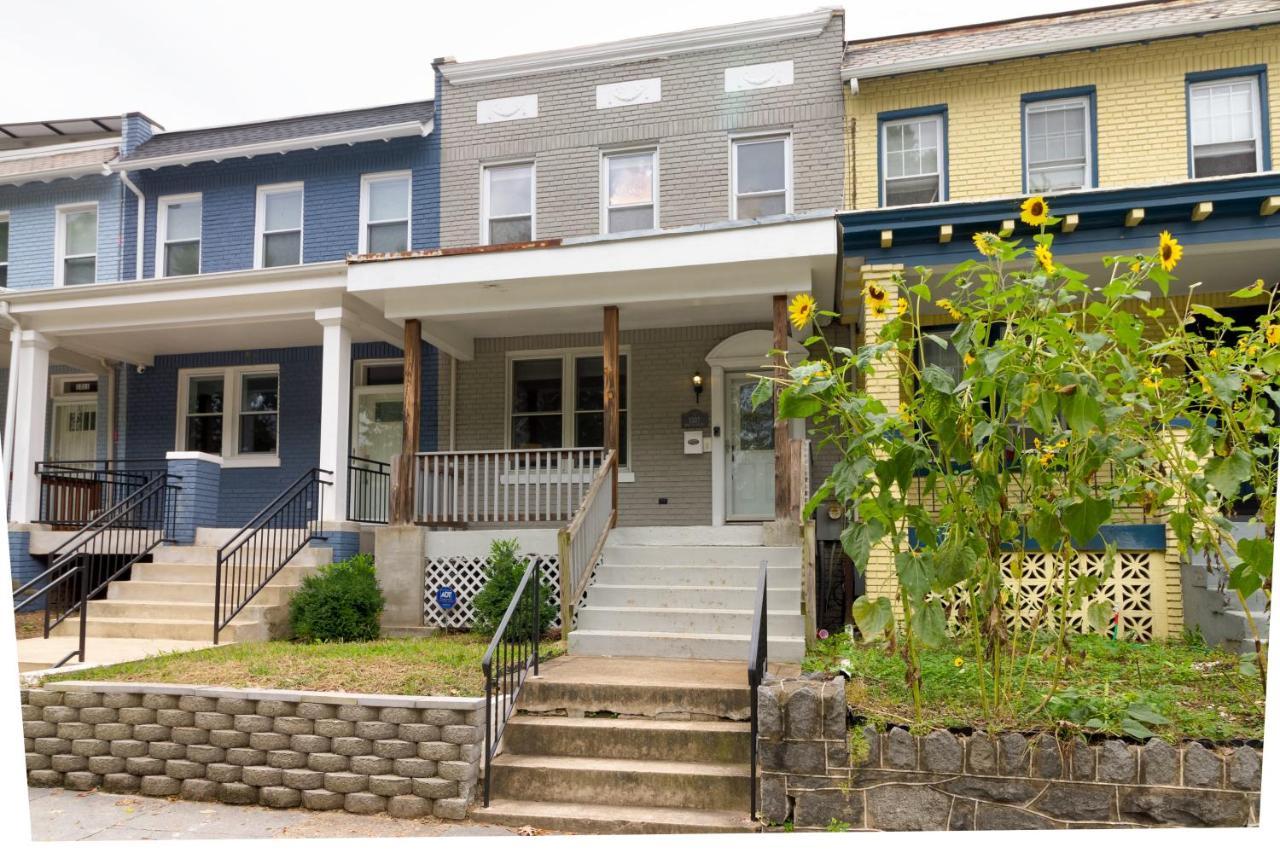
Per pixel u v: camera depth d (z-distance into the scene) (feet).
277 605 30.76
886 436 16.39
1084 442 15.94
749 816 16.40
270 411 44.50
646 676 21.04
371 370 43.73
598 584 28.07
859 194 37.60
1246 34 34.53
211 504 37.83
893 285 29.86
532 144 41.86
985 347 15.19
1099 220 28.30
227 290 36.52
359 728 18.39
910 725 15.90
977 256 29.35
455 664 23.35
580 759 18.51
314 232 43.93
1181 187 27.27
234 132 46.78
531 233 41.63
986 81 36.91
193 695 19.53
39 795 19.51
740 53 39.91
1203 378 15.76
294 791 18.49
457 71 42.73
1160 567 26.81
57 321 39.34
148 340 42.14
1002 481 16.38
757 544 29.73
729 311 35.81
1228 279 32.14
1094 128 35.70
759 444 38.52
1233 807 14.46
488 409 41.27
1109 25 36.19
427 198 42.83
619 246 31.42
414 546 32.55
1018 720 16.03
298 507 42.04
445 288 33.35
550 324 38.32
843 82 38.09
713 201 39.52
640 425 39.29
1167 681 19.31
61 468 40.65
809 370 15.97
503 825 17.10
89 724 20.15
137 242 45.55
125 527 38.81
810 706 16.01
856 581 33.96
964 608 22.03
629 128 40.78
